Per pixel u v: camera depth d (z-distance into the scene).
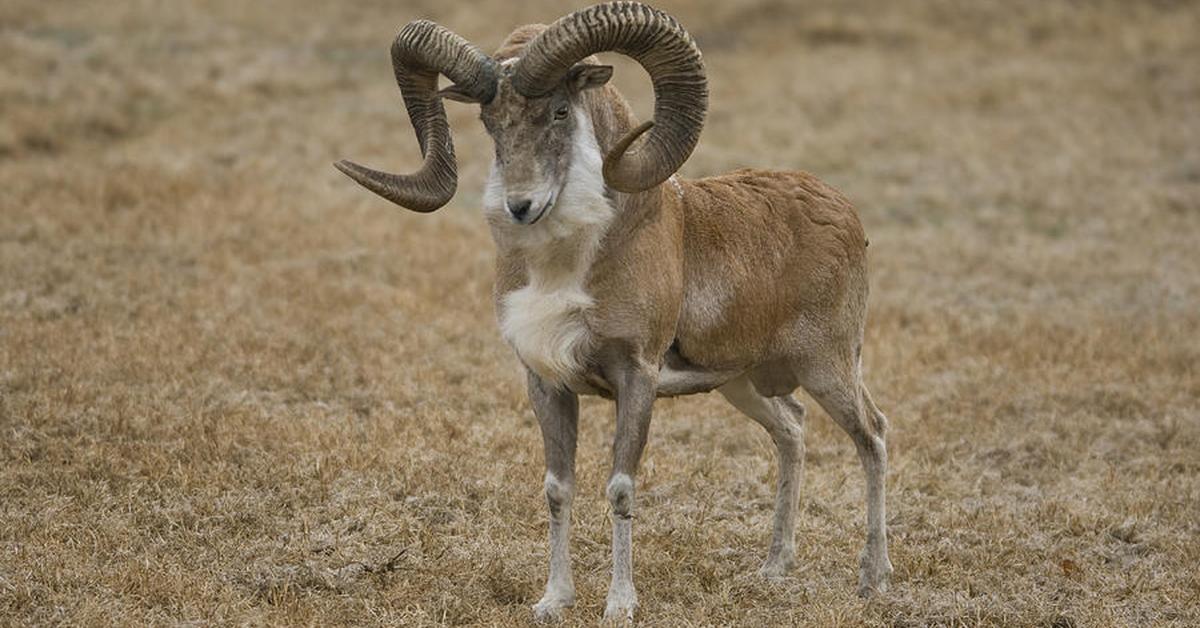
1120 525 32.56
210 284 47.66
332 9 94.38
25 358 38.66
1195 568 30.39
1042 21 95.25
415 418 37.16
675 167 25.25
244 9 93.19
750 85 83.38
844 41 92.75
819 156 72.75
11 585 26.50
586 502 32.88
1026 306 52.78
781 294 28.52
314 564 28.33
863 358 45.03
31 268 47.78
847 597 28.47
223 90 77.19
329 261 51.59
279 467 32.84
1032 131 77.81
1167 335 48.25
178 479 32.00
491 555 29.34
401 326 44.84
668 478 34.56
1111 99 82.88
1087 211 67.00
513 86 24.69
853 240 29.48
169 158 66.00
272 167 65.81
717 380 28.31
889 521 32.94
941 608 27.81
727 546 31.22
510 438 36.16
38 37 84.25
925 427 39.22
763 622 27.31
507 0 96.00
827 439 38.50
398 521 30.67
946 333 47.66
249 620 25.86
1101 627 27.23
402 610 26.81
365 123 74.38
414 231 57.00
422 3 95.88
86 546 28.42
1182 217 66.19
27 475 31.73
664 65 24.98
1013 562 30.58
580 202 25.22
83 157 66.06
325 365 40.88
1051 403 41.41
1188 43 91.06
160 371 38.62
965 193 69.12
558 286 25.88
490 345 44.38
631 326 25.94
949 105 81.62
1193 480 36.00
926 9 97.25
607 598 26.78
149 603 26.50
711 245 27.75
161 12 90.88
